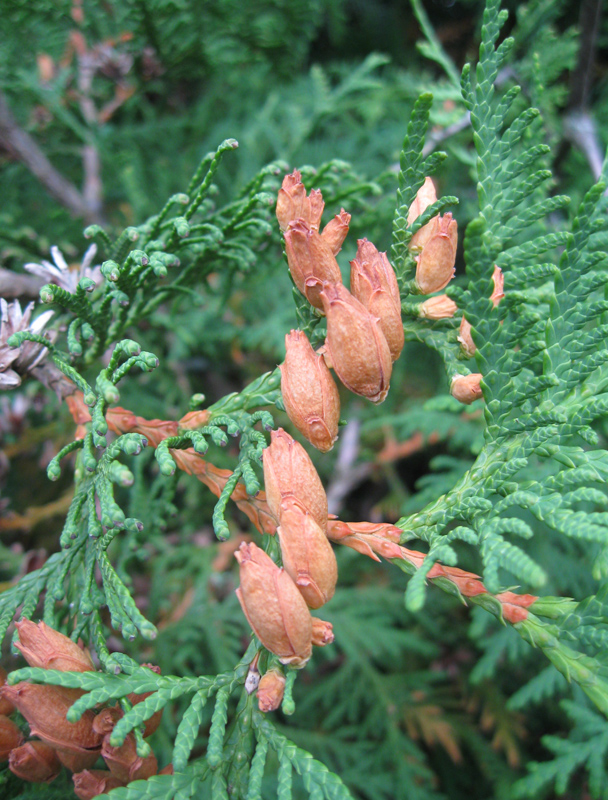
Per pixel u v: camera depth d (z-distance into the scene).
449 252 0.08
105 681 0.06
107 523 0.07
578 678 0.06
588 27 0.13
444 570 0.07
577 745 0.11
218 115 0.19
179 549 0.15
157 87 0.16
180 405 0.16
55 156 0.17
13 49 0.14
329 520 0.07
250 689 0.07
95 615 0.07
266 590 0.06
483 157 0.08
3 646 0.12
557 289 0.08
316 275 0.07
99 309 0.08
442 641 0.16
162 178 0.17
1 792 0.08
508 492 0.07
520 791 0.11
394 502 0.17
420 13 0.13
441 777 0.15
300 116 0.18
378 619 0.15
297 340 0.07
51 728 0.06
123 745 0.07
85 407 0.09
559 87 0.14
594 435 0.07
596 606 0.06
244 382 0.19
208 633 0.14
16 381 0.09
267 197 0.09
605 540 0.06
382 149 0.18
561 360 0.07
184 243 0.09
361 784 0.13
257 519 0.08
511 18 0.19
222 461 0.16
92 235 0.09
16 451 0.15
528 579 0.06
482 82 0.08
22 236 0.13
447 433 0.16
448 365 0.08
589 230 0.07
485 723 0.14
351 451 0.18
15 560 0.13
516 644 0.12
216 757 0.06
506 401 0.07
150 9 0.13
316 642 0.06
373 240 0.13
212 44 0.15
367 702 0.15
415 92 0.18
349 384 0.07
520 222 0.08
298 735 0.14
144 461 0.12
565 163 0.15
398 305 0.07
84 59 0.15
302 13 0.16
